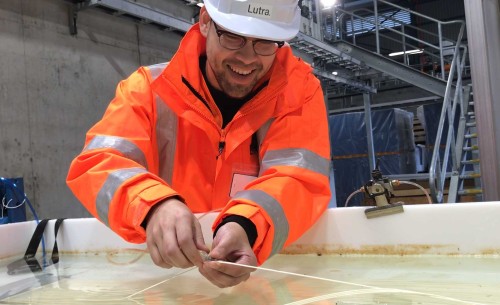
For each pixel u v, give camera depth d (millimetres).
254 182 873
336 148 5891
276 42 918
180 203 729
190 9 4195
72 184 883
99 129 943
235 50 903
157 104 1031
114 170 827
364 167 5742
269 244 776
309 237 952
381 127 5676
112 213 779
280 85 971
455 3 9992
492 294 629
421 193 3846
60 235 1169
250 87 975
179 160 1050
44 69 3152
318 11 4703
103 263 1018
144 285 788
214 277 658
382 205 910
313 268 845
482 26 2008
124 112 957
